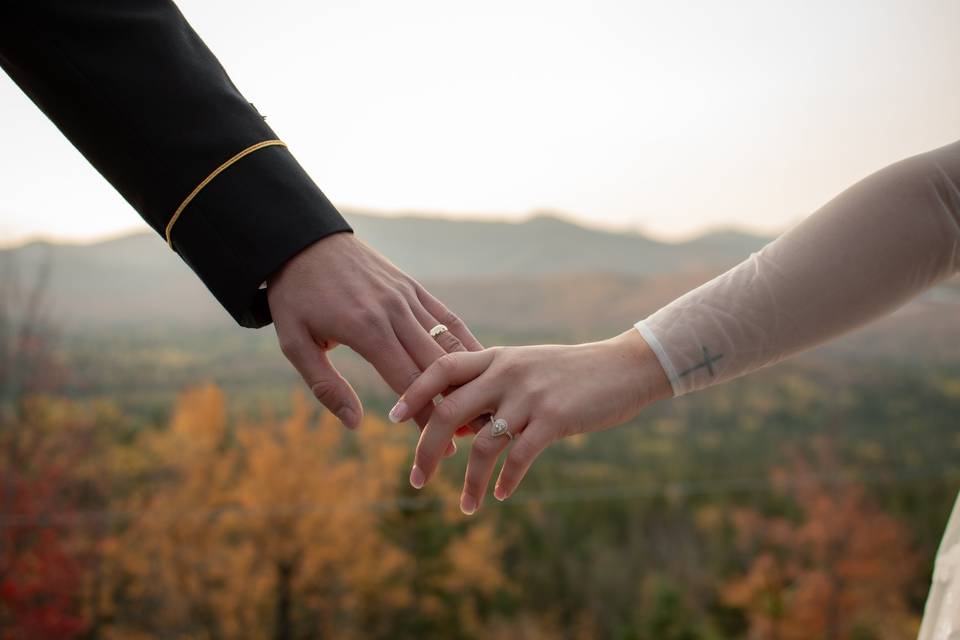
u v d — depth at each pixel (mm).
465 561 18266
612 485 19672
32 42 931
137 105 949
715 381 1017
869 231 922
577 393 1010
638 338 1056
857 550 17547
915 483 17984
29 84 961
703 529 19094
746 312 979
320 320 1003
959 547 853
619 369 1023
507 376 1036
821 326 967
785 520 18297
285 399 17641
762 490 19078
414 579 17797
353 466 17672
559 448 20234
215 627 15867
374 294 1026
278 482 17062
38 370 13547
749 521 18500
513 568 18828
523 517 19328
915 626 16609
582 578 18797
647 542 19047
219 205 964
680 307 1045
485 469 1029
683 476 19625
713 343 998
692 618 17281
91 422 14461
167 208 969
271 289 1010
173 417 16500
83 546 13555
